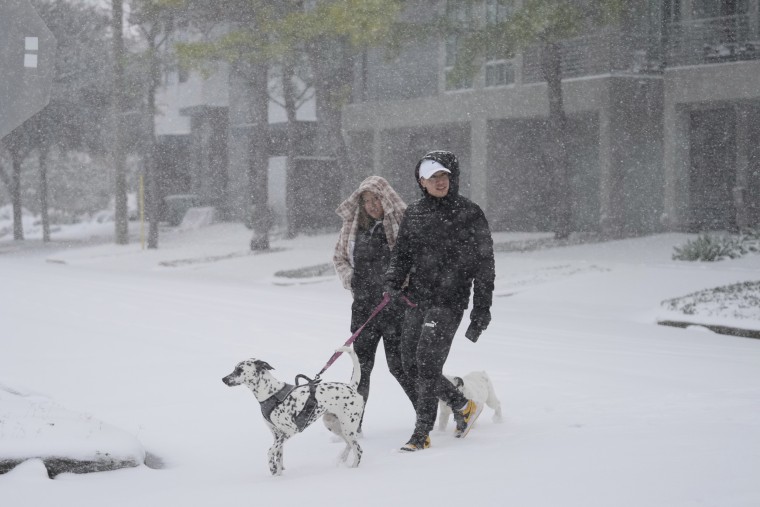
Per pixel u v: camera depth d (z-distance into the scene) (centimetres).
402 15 3547
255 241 3444
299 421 558
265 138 3475
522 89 3250
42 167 4959
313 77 3703
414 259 644
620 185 2942
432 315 631
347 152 3803
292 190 3803
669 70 2923
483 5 3228
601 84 2931
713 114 3020
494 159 3444
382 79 3925
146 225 5103
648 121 3011
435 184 627
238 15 3303
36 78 605
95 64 4781
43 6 4672
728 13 2914
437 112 3559
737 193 2797
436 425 720
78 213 6731
